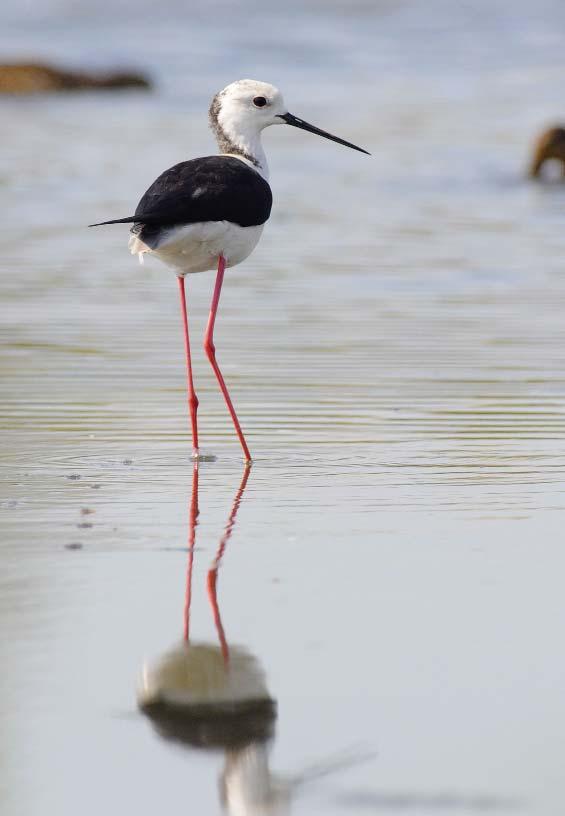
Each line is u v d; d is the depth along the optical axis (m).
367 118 38.16
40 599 8.57
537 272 20.61
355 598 8.64
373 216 25.58
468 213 26.00
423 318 17.55
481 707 7.29
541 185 29.52
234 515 10.29
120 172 29.69
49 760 6.82
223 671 7.64
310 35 57.16
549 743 6.93
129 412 13.40
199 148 32.94
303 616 8.36
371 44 55.06
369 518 10.20
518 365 15.13
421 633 8.13
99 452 12.07
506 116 38.88
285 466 11.66
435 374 14.73
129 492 10.88
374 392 14.03
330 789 6.57
